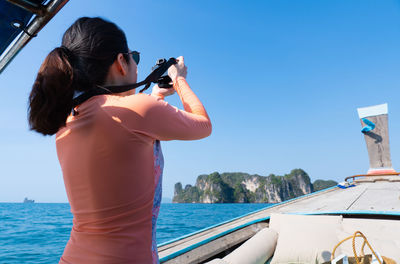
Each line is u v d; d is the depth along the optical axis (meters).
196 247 2.50
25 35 1.25
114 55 0.72
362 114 9.59
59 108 0.64
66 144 0.69
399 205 3.54
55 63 0.64
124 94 0.75
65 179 0.70
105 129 0.62
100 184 0.61
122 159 0.61
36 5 1.11
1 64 1.42
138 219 0.64
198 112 0.81
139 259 0.62
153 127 0.64
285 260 2.58
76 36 0.71
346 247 2.61
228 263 2.10
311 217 3.18
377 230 2.82
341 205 3.97
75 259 0.63
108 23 0.74
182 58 0.94
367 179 8.34
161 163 0.77
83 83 0.67
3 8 1.10
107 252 0.60
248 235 3.20
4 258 8.35
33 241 12.05
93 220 0.63
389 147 8.95
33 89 0.66
